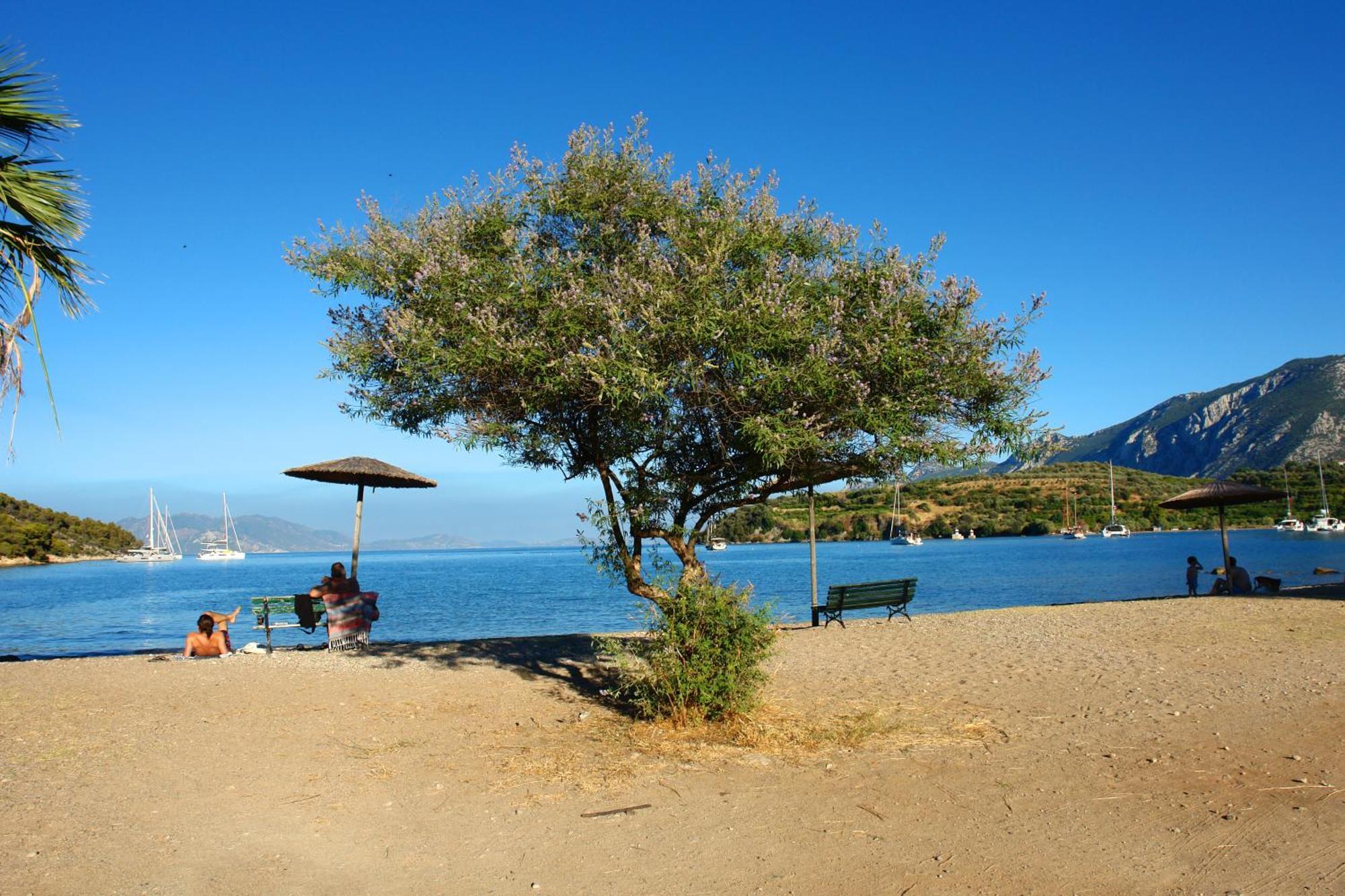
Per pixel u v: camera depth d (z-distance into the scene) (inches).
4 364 251.1
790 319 264.8
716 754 276.8
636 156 327.9
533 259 302.2
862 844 198.7
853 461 306.3
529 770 262.2
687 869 186.5
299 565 5054.1
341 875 184.9
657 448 330.6
